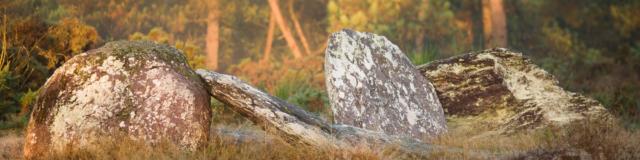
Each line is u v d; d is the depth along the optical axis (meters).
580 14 29.80
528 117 10.73
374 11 27.52
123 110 7.41
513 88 11.14
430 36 28.92
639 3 27.41
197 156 7.13
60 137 7.30
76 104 7.41
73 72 7.59
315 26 34.41
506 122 10.72
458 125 10.81
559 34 28.61
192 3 31.34
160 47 7.94
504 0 29.78
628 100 13.89
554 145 7.76
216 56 31.16
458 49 24.31
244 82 8.27
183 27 31.72
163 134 7.35
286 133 7.65
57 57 14.84
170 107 7.46
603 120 10.46
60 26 15.05
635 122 12.38
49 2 27.67
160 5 31.70
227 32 33.56
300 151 7.34
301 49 34.59
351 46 10.27
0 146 8.50
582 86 16.83
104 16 29.92
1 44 14.06
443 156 7.40
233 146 7.49
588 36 29.94
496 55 11.34
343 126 8.24
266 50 32.22
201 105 7.61
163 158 6.86
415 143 8.04
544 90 11.15
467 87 11.12
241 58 34.59
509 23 30.78
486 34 28.34
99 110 7.39
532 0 29.66
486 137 9.81
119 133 7.30
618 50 25.52
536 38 29.53
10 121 11.65
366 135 7.96
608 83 17.00
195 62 15.88
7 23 14.85
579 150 6.90
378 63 10.41
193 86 7.70
